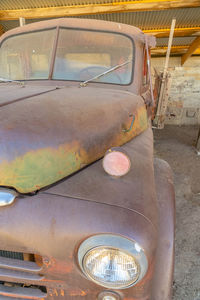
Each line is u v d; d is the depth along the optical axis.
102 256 0.86
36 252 0.91
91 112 1.29
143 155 1.33
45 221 0.89
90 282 0.93
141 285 0.90
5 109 1.08
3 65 2.19
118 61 2.03
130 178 1.07
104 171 1.11
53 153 1.03
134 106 1.67
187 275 1.92
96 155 1.22
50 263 0.92
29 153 0.98
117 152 1.04
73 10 4.88
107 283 0.88
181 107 8.42
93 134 1.21
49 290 1.00
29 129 1.01
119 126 1.41
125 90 1.97
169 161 4.48
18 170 0.95
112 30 2.10
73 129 1.13
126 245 0.84
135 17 5.29
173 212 1.23
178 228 2.49
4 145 0.95
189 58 8.02
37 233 0.89
